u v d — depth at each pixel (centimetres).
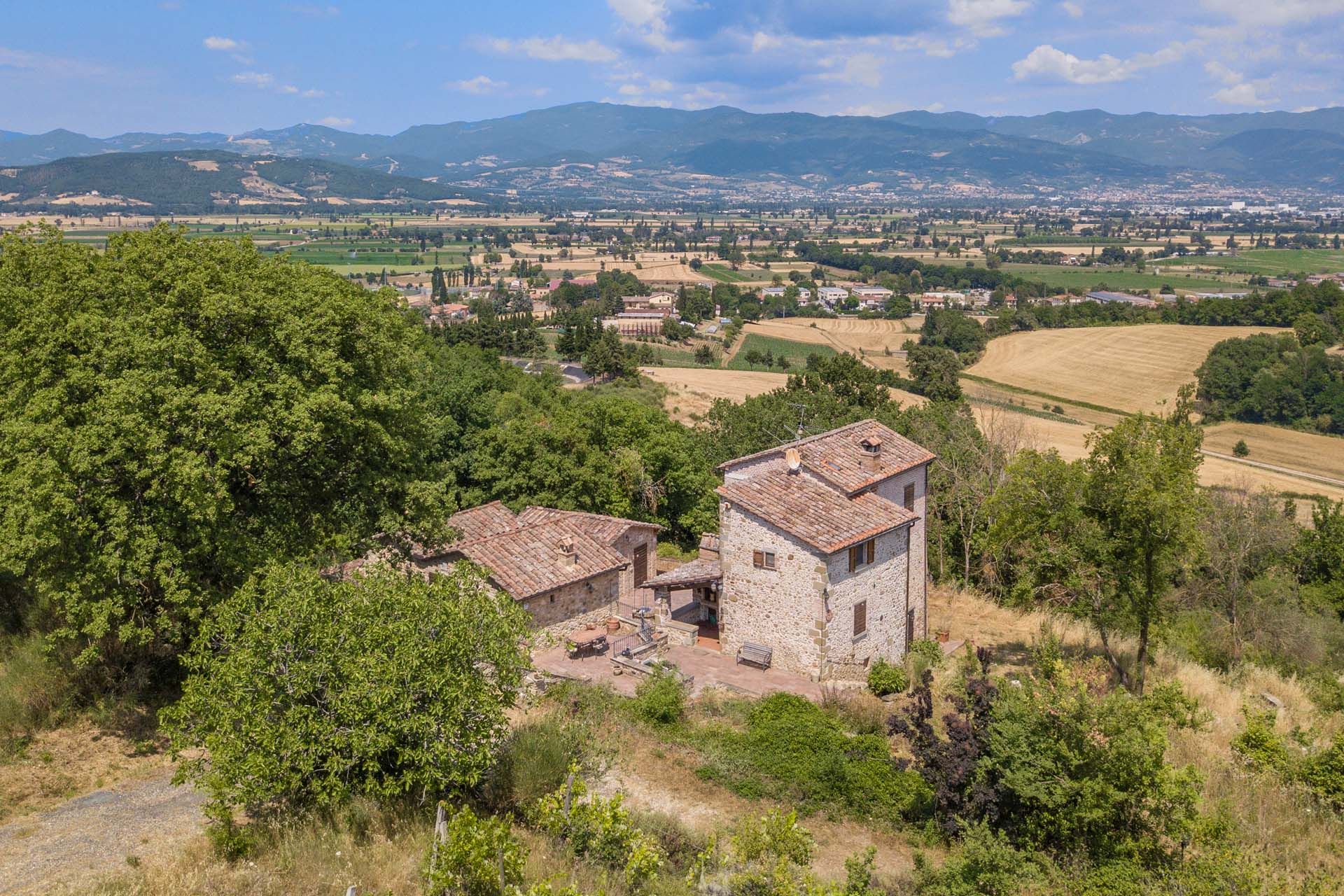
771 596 3381
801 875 1839
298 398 2662
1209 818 1842
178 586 2367
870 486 3662
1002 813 1977
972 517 4894
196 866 1670
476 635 1934
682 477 5812
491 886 1570
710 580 3581
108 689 2483
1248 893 1631
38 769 2117
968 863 1797
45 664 2436
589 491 5381
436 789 1967
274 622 1805
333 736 1748
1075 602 3669
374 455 3056
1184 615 4434
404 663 1802
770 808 2328
